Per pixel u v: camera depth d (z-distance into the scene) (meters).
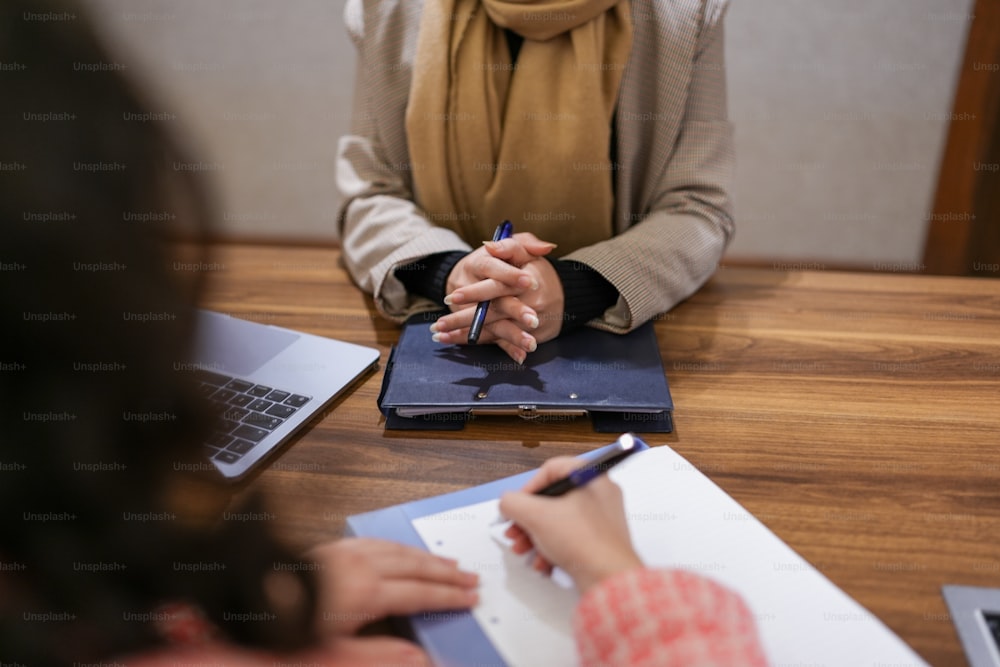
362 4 1.06
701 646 0.42
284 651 0.42
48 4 0.34
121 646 0.38
